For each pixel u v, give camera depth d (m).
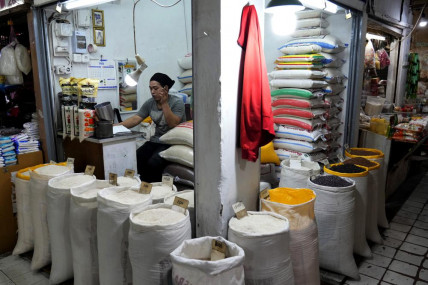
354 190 2.33
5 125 3.63
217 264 1.44
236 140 1.94
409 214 3.68
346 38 3.52
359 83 3.59
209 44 1.78
